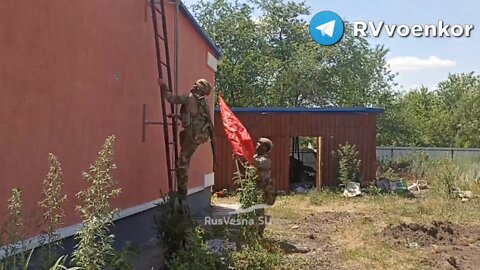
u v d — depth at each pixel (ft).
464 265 27.40
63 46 20.53
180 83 36.73
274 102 115.34
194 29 40.42
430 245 32.32
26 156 17.98
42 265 14.65
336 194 59.67
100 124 24.06
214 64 49.42
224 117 32.27
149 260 25.30
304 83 114.42
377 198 56.59
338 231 36.17
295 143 79.41
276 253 27.73
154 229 26.94
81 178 21.99
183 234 23.29
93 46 23.21
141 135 29.19
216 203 52.80
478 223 40.50
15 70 17.34
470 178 65.67
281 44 120.78
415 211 46.06
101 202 15.31
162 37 30.55
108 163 16.10
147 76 30.01
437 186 59.16
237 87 112.68
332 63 117.91
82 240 14.56
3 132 16.72
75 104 21.56
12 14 17.12
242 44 116.47
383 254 29.12
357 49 118.32
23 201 17.72
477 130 164.14
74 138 21.48
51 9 19.56
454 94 196.24
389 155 108.88
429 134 172.35
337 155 64.85
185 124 27.02
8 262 13.97
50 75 19.57
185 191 27.02
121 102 26.48
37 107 18.67
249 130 65.36
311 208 49.32
